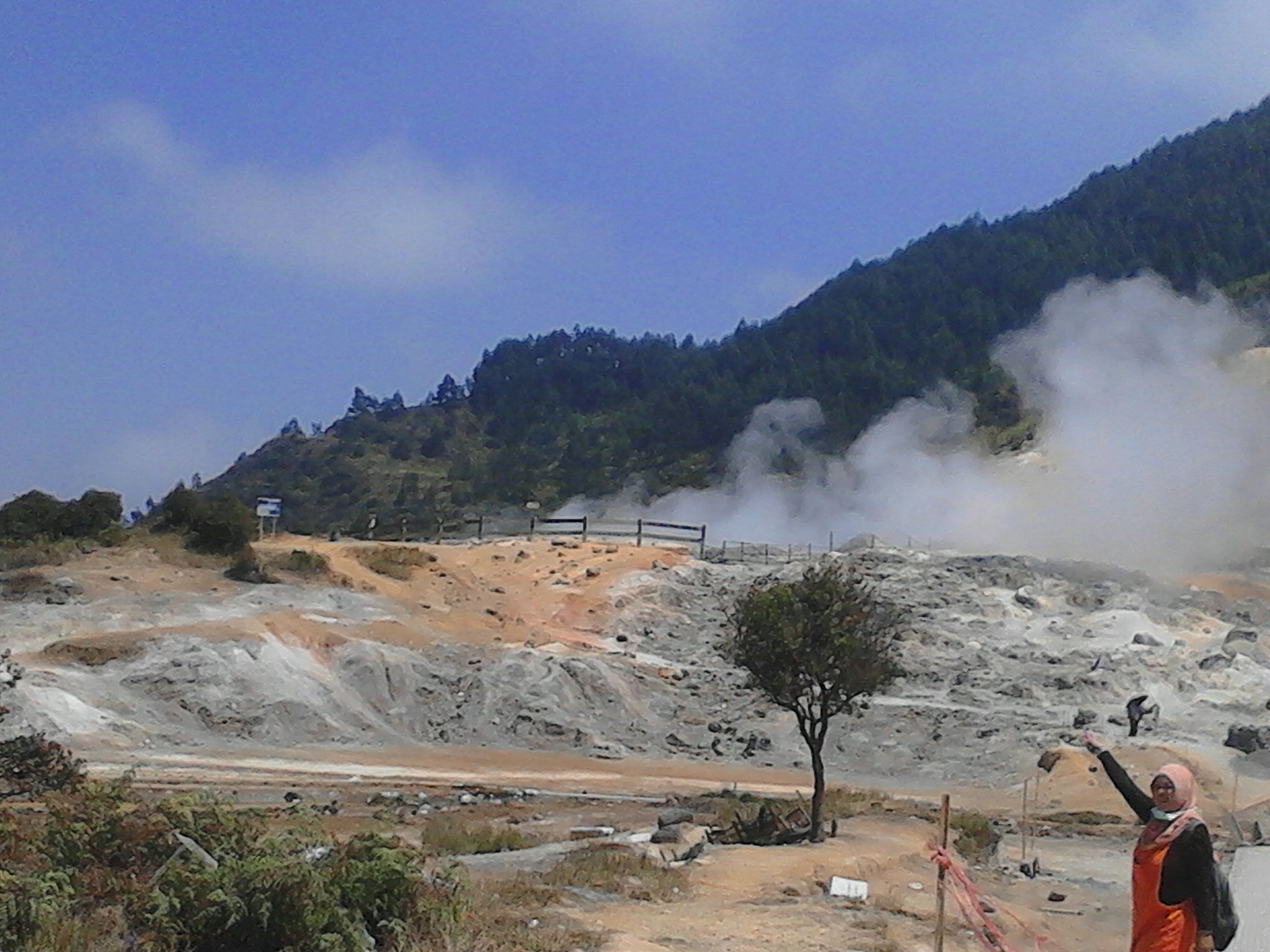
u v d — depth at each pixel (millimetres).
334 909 12469
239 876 12562
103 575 53719
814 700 28562
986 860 27969
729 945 15633
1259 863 25156
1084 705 51219
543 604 59500
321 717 45031
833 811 32594
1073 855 30000
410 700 48156
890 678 28609
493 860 22344
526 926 14875
